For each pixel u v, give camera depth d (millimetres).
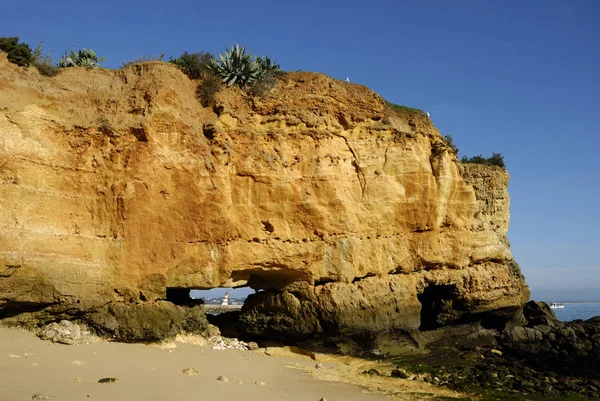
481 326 29391
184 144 21125
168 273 20016
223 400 12602
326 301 23422
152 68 21781
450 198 28625
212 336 22172
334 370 20781
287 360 21625
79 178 19094
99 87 20797
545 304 34688
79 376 13078
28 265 16672
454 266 28328
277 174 23453
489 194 31078
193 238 20750
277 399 13789
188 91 22938
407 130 27516
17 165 17453
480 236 29594
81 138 19500
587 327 30125
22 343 15797
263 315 24266
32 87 18828
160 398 11789
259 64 25656
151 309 19281
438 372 21312
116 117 20266
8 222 16734
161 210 20125
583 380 21562
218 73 24172
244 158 22984
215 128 22125
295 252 23328
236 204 22469
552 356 25047
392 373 20531
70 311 17750
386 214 26047
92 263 18391
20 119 18016
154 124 20562
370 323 24062
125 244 19125
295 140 24484
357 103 26750
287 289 23859
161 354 17859
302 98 25203
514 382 20406
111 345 17719
